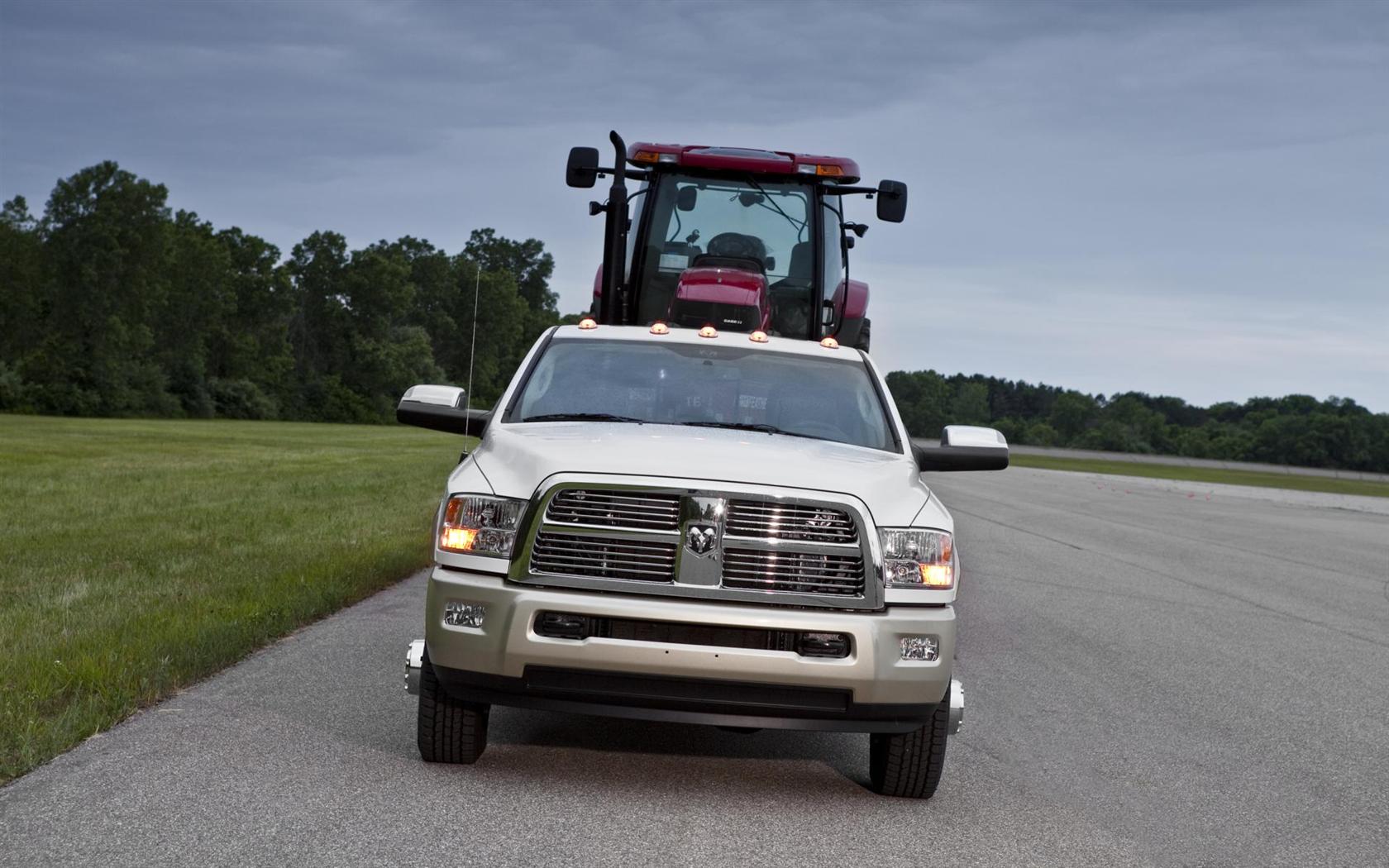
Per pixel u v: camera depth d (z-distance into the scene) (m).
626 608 4.77
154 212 105.69
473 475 5.18
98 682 6.38
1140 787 5.74
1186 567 16.28
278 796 4.81
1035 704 7.45
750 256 12.35
